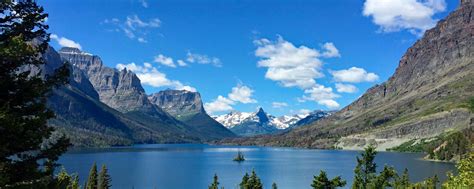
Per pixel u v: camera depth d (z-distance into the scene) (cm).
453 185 4269
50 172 2705
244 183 11744
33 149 2573
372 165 7950
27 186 2530
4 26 2622
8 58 2369
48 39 2766
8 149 2366
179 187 19912
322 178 8212
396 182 10238
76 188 9988
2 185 2325
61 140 2775
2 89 2484
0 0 2459
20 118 2475
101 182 13888
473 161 4216
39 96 2619
